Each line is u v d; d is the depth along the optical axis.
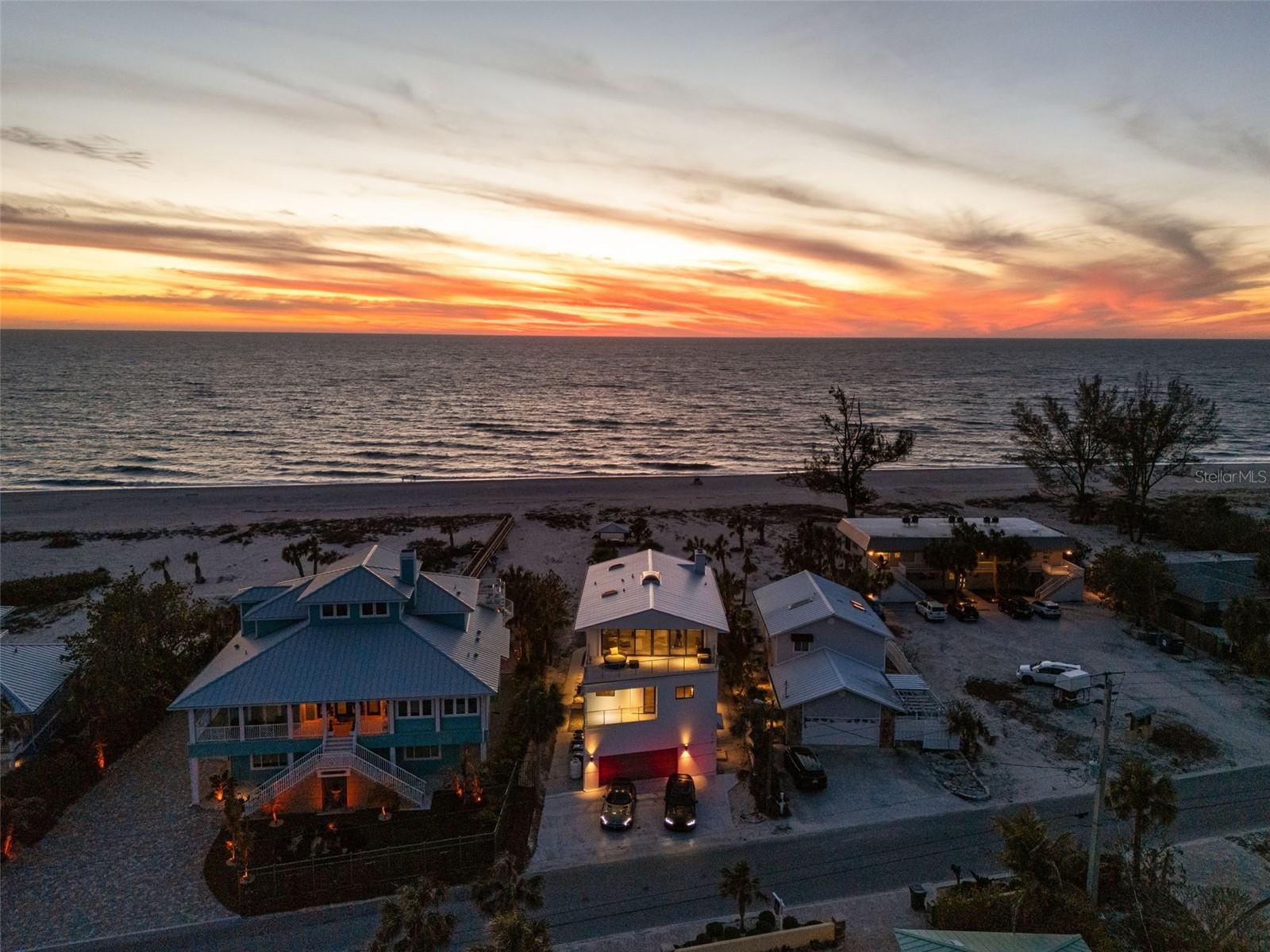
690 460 134.62
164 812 33.25
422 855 29.81
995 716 41.59
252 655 34.62
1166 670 47.25
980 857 29.98
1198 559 60.62
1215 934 23.84
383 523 83.25
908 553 63.31
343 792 33.34
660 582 42.16
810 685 39.81
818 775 34.78
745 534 79.25
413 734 33.94
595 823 32.56
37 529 81.00
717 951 24.20
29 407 189.12
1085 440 87.00
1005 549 58.75
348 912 27.11
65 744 37.22
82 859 30.14
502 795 33.94
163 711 41.47
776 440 156.00
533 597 49.56
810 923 25.97
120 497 94.62
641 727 35.97
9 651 40.03
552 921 26.62
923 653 50.16
